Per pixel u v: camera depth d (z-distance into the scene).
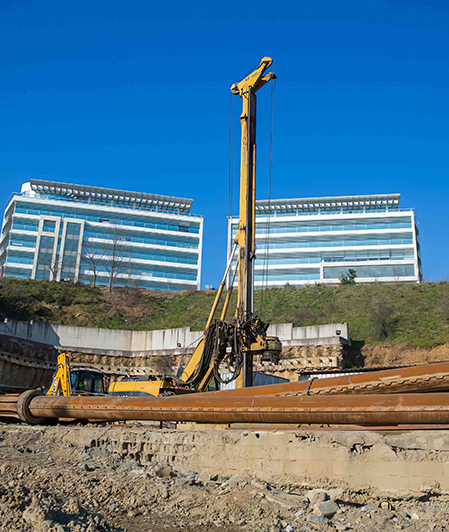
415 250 96.12
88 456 14.69
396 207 103.50
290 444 12.62
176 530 9.75
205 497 11.26
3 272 92.25
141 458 14.63
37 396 18.78
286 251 100.12
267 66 23.33
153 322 57.28
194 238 106.00
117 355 50.19
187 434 14.34
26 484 11.75
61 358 22.77
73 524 9.34
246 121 23.31
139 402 16.27
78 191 106.81
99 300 60.97
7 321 44.19
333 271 96.12
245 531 9.67
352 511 10.62
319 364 41.62
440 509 10.52
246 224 21.78
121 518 10.41
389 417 12.26
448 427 11.80
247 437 13.31
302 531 9.61
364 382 14.19
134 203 109.88
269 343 19.39
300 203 104.56
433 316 47.78
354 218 100.69
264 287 97.50
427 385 13.45
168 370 47.22
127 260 98.88
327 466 12.05
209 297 62.91
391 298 53.75
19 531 8.84
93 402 17.25
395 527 9.83
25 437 16.72
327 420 13.05
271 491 11.67
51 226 97.12
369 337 46.19
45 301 57.47
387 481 11.38
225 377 32.16
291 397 13.76
